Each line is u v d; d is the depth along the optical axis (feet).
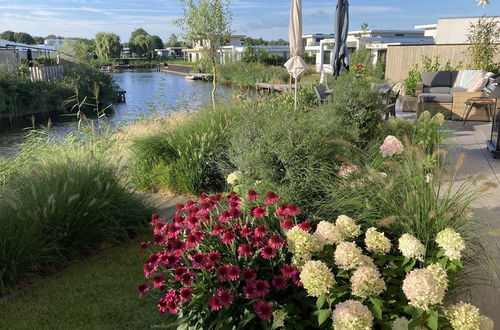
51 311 10.13
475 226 9.57
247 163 13.34
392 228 9.25
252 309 7.74
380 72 44.60
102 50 270.87
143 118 29.07
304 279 7.09
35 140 21.21
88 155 16.17
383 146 13.93
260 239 8.11
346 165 12.37
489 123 29.60
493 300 8.98
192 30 35.04
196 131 20.02
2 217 12.03
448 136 21.30
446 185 10.07
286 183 12.45
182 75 167.94
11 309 10.30
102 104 80.53
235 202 9.14
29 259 11.82
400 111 35.96
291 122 13.70
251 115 15.71
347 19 29.99
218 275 7.46
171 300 7.86
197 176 18.40
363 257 7.68
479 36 39.17
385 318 7.38
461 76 35.65
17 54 85.25
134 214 14.97
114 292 10.85
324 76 36.94
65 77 82.23
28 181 14.11
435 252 8.30
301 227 8.27
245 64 114.01
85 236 13.32
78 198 13.23
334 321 6.61
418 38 95.35
